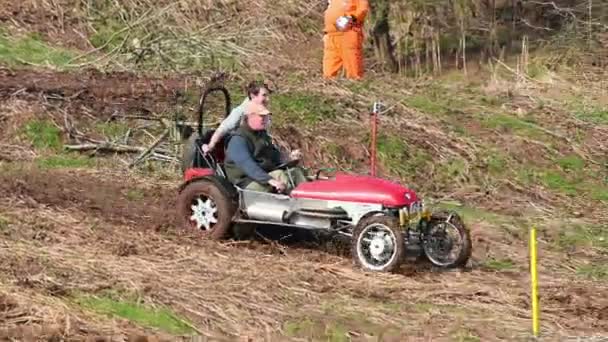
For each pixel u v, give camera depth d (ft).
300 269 86.94
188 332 71.61
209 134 98.32
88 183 111.75
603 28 188.55
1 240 87.40
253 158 94.27
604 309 82.99
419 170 129.59
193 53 159.74
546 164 135.23
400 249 86.43
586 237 109.40
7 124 126.31
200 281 81.61
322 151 130.00
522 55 175.73
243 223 94.58
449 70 176.76
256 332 72.43
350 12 158.71
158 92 140.97
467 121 145.07
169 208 104.53
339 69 160.66
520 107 154.81
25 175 111.55
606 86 169.37
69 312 72.18
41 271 80.12
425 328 75.31
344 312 77.41
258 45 176.45
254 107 94.17
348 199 89.92
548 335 75.66
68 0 175.73
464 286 85.97
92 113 131.54
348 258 92.17
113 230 94.17
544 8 195.93
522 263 97.30
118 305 74.74
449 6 188.03
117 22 174.29
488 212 117.39
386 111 142.72
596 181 132.87
